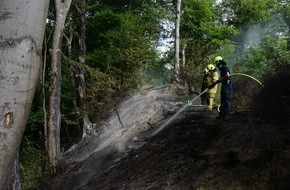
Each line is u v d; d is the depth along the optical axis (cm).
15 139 136
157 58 2111
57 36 1195
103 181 848
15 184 613
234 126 753
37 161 1377
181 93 1438
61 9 1202
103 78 1317
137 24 1969
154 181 678
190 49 1712
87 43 2123
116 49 1547
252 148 615
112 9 1981
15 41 135
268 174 519
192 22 2520
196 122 916
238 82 1090
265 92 709
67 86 1681
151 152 866
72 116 1772
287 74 698
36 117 1702
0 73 133
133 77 1392
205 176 600
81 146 1377
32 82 140
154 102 1382
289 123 645
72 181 1022
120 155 1017
